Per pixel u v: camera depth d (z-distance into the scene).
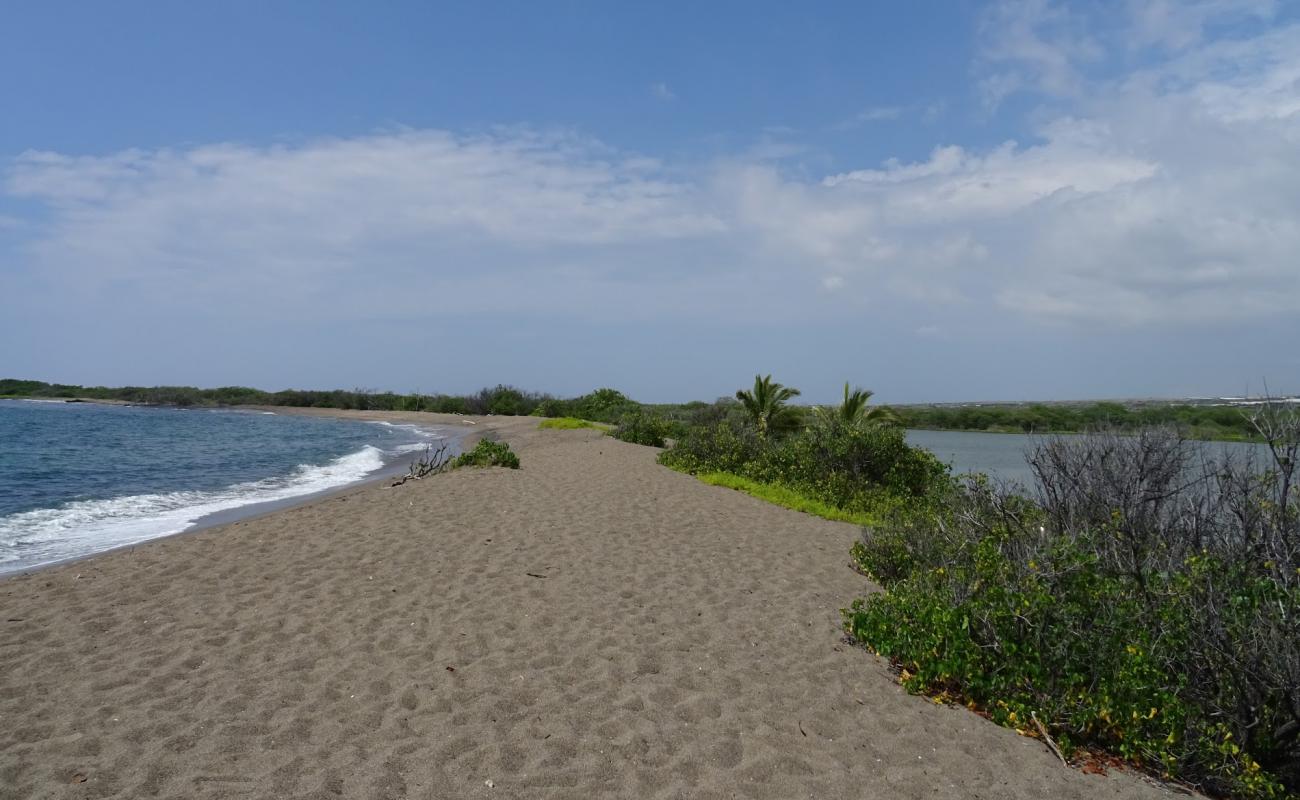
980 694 5.58
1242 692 4.95
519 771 4.12
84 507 13.95
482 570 8.13
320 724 4.53
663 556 9.22
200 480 18.67
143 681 5.05
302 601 6.88
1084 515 7.69
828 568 9.31
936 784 4.36
